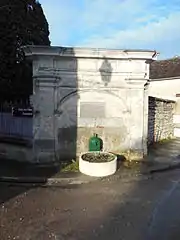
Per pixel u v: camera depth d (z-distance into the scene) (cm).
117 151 1271
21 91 1788
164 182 995
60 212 714
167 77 2641
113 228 623
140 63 1239
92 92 1238
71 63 1209
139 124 1265
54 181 995
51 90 1205
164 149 1580
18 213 706
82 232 604
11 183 987
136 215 697
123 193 870
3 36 1625
